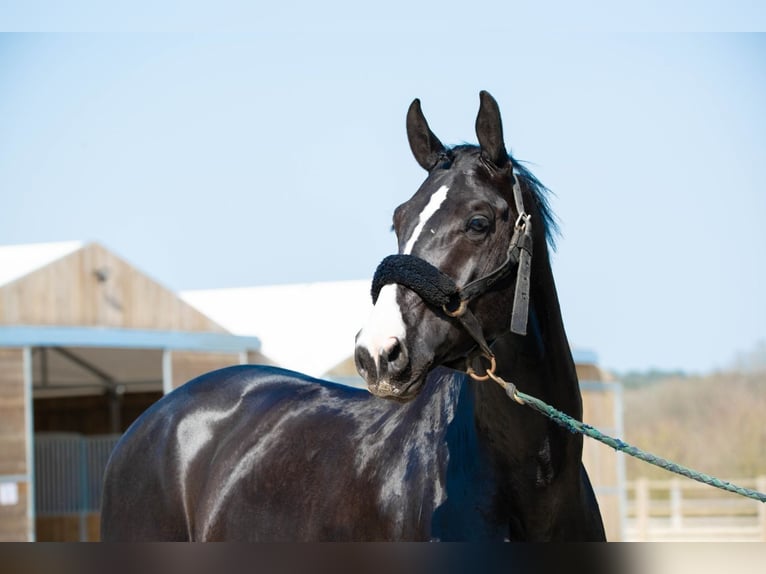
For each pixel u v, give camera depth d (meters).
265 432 6.46
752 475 62.66
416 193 5.00
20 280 18.97
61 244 21.62
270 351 23.38
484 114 4.92
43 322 19.11
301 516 5.91
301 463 6.09
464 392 5.32
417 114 5.33
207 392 7.02
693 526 31.41
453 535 5.05
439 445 5.34
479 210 4.79
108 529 7.01
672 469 4.72
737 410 76.88
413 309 4.59
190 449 6.77
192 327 21.27
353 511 5.63
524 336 4.97
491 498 5.05
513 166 5.12
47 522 22.22
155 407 7.16
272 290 27.88
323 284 27.44
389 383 4.46
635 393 85.88
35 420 26.84
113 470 7.05
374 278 4.72
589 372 27.53
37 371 23.80
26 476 18.31
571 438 5.06
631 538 27.45
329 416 6.21
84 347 21.44
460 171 4.94
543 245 5.09
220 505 6.42
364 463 5.70
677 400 82.62
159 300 20.84
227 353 21.67
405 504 5.35
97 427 26.14
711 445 67.31
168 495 6.73
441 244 4.73
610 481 27.41
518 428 4.95
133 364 23.66
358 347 4.49
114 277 20.19
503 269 4.79
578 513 5.26
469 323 4.68
